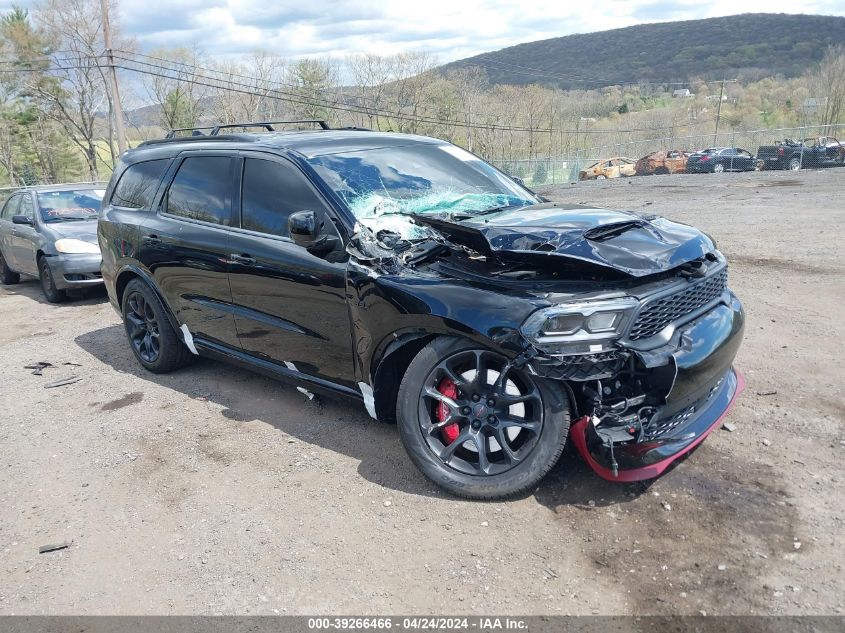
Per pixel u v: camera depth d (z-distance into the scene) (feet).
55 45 155.12
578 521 10.71
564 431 10.69
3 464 14.55
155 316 18.30
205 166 16.44
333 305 13.01
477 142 189.16
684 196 64.90
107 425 16.03
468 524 10.91
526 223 11.69
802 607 8.62
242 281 14.89
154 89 164.35
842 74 185.57
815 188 63.31
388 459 13.23
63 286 30.40
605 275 10.49
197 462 13.80
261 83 164.66
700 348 10.72
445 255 11.84
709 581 9.21
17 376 20.35
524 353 10.16
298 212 12.91
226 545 10.98
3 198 71.36
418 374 11.53
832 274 25.22
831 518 10.28
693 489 11.27
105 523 11.95
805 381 15.31
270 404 16.39
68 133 167.32
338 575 10.04
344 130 17.04
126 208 18.92
